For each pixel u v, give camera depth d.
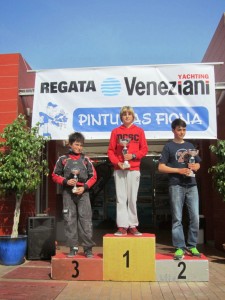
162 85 6.57
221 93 7.09
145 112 6.51
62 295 4.09
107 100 6.60
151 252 4.72
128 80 6.62
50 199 9.11
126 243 4.74
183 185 4.88
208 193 8.70
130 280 4.70
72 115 6.61
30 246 6.33
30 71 6.78
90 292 4.20
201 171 8.92
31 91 6.96
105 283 4.62
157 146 9.93
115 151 5.16
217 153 6.05
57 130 6.60
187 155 4.89
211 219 8.64
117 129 5.18
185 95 6.52
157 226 12.48
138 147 5.09
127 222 4.98
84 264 4.77
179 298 3.96
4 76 6.95
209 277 4.96
